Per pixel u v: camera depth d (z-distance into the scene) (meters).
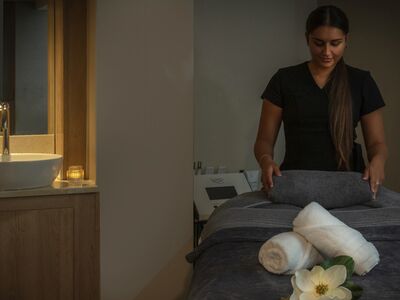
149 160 2.80
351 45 3.06
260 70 2.98
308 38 2.21
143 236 2.83
